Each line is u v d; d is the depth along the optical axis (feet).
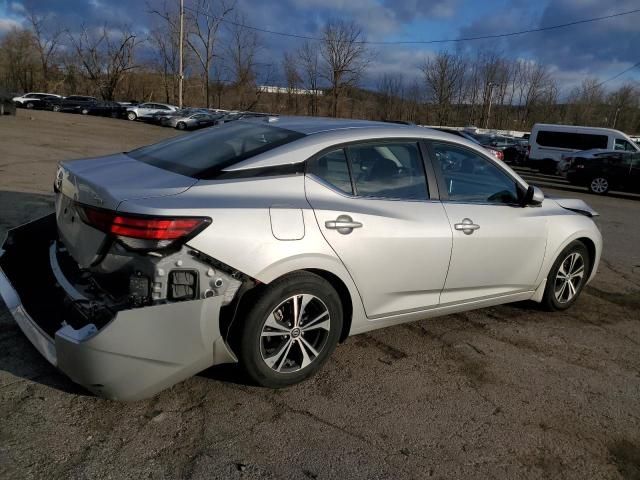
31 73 215.31
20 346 10.62
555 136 72.28
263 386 9.91
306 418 9.34
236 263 8.73
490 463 8.68
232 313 9.19
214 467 7.93
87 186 8.98
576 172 55.16
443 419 9.74
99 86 206.90
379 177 11.02
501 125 208.74
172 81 205.46
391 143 11.34
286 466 8.10
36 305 9.73
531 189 13.34
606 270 21.21
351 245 10.11
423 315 12.17
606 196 53.57
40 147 45.96
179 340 8.51
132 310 8.05
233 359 9.36
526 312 15.49
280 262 9.17
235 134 11.39
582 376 11.93
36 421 8.52
